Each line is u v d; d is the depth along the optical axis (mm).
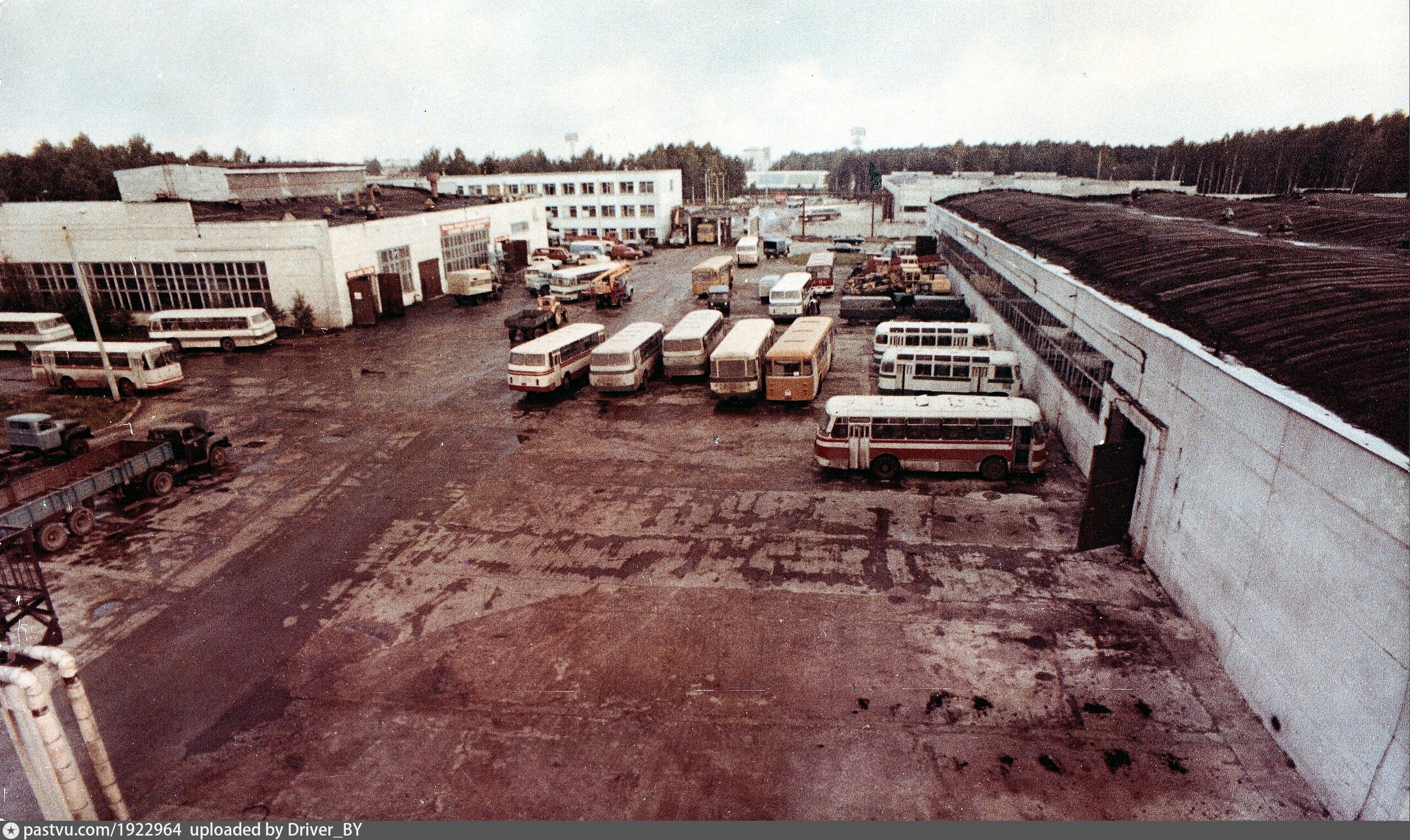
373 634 13000
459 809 9305
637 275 58562
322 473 20344
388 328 39938
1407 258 17516
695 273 45500
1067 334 20078
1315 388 10062
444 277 50719
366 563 15422
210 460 20406
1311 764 9047
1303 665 9227
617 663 11977
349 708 11234
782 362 23953
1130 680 11109
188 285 39562
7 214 39781
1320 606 8914
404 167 136875
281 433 23562
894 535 15609
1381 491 7852
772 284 46250
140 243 39219
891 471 18609
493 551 15703
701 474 19344
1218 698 10688
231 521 17531
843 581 14008
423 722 10898
